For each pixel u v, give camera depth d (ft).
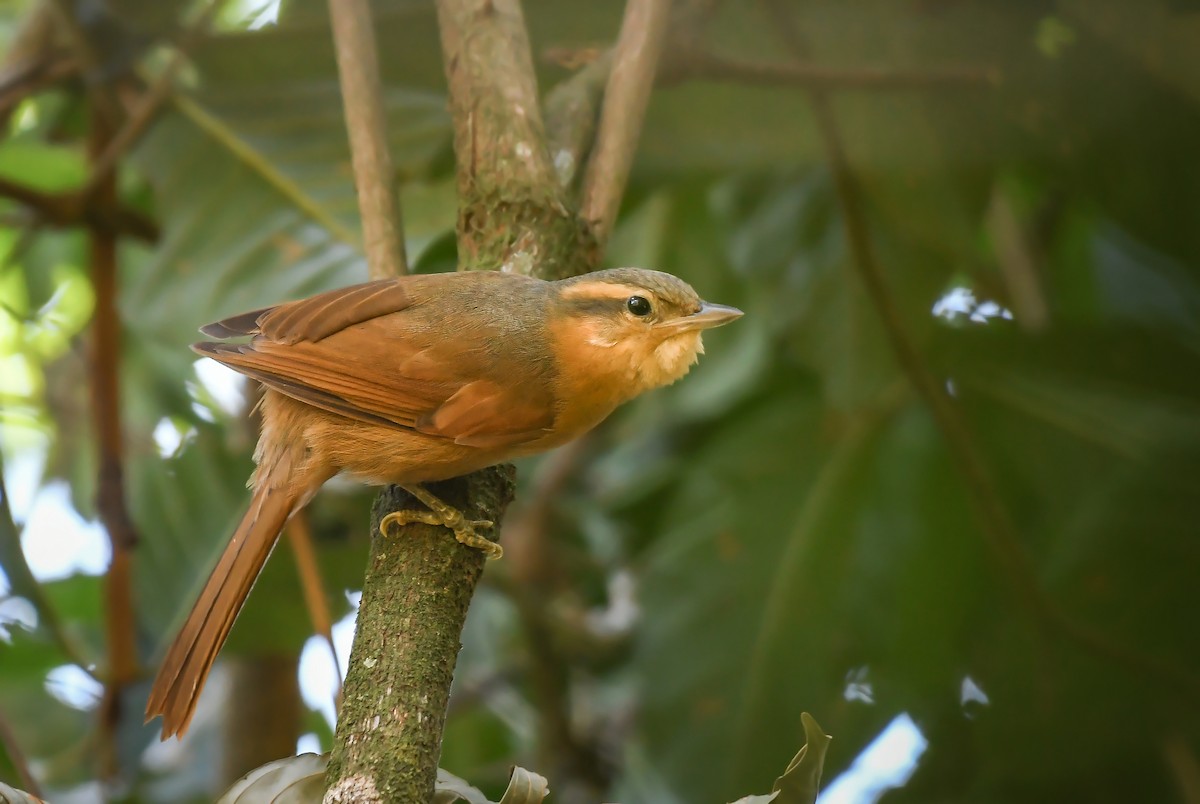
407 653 21.86
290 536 30.40
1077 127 35.17
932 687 37.19
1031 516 37.73
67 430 40.70
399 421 26.21
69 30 34.12
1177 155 34.99
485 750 41.50
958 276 41.16
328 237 32.48
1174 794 35.96
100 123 36.22
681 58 32.86
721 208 41.04
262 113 34.32
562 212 26.91
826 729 36.68
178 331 31.86
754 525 38.58
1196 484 36.96
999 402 37.93
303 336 26.35
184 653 24.41
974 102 35.22
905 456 38.63
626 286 28.17
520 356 26.86
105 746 33.99
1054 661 36.70
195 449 37.47
